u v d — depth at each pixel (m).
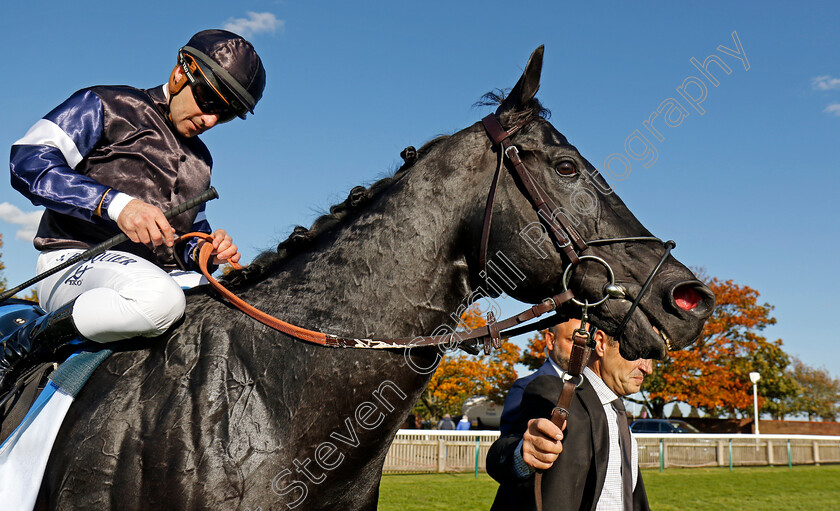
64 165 2.15
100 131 2.33
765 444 17.02
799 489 10.81
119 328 1.92
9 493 1.84
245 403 1.86
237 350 1.94
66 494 1.82
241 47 2.43
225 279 2.25
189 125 2.47
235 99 2.41
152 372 1.93
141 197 2.40
